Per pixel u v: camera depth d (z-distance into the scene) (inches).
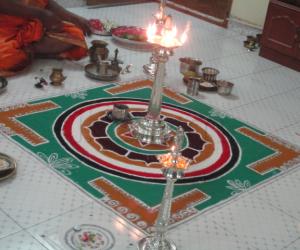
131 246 58.1
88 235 58.8
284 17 121.6
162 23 75.0
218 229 63.3
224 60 122.8
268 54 127.3
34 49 103.5
